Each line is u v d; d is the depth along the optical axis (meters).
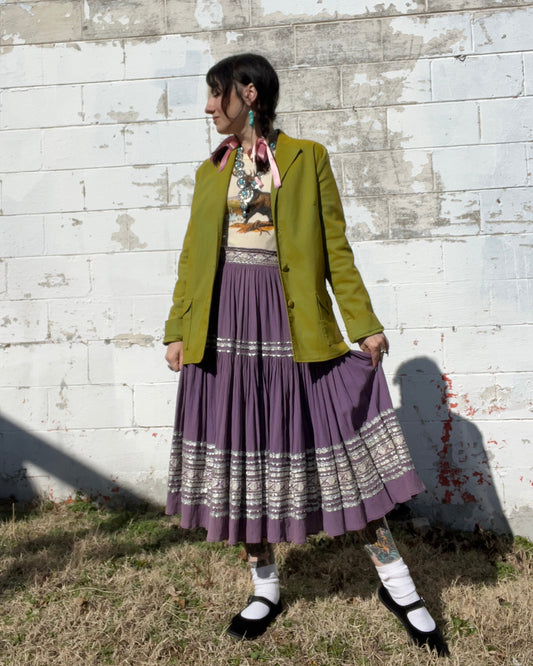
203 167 2.37
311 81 3.46
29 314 3.61
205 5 3.51
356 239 3.44
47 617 2.36
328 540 3.09
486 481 3.36
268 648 2.20
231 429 2.12
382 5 3.42
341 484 2.11
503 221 3.37
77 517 3.43
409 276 3.42
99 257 3.58
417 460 3.40
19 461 3.61
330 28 3.45
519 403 3.35
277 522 2.09
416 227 3.41
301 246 2.13
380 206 3.43
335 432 2.12
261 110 2.20
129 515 3.45
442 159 3.40
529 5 3.35
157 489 3.56
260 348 2.13
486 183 3.38
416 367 3.41
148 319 3.56
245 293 2.13
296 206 2.15
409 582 2.21
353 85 3.44
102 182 3.58
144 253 3.56
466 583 2.73
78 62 3.58
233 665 2.11
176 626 2.32
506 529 3.34
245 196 2.15
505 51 3.36
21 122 3.61
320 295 2.15
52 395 3.60
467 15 3.38
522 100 3.36
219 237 2.16
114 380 3.58
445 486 3.38
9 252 3.62
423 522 3.28
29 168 3.61
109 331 3.58
